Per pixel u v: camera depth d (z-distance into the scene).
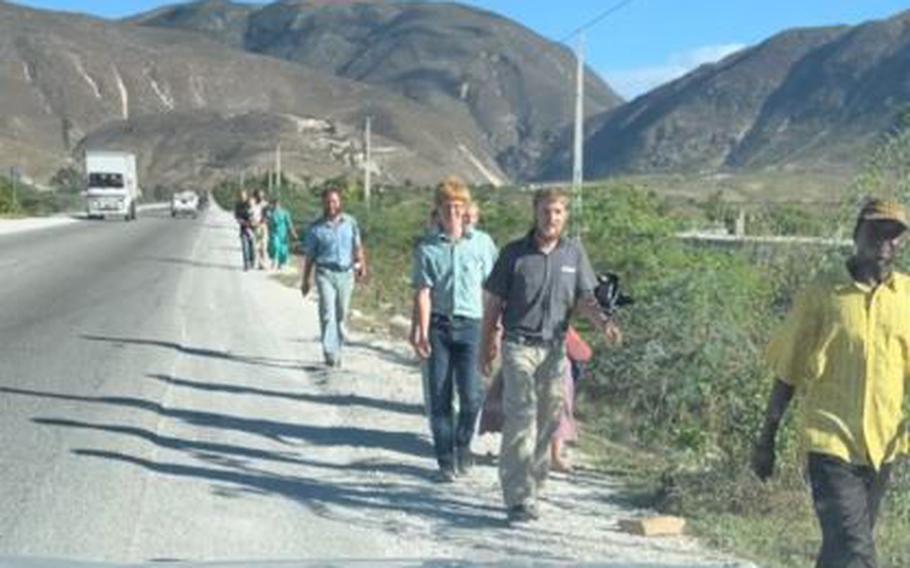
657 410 11.65
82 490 8.69
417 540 7.84
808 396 5.89
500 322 8.37
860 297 5.76
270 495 8.85
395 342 18.06
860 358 5.73
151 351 15.98
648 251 14.54
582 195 16.05
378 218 38.66
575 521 8.41
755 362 10.19
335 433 11.13
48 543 7.41
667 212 17.31
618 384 12.76
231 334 18.33
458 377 9.43
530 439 8.19
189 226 69.19
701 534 8.18
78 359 14.93
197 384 13.48
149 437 10.55
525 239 8.23
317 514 8.40
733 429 9.52
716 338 10.86
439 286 9.34
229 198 126.69
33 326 18.06
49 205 93.62
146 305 22.34
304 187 114.00
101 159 78.00
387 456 10.24
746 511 8.70
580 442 11.08
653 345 11.98
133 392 12.72
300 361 15.66
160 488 8.88
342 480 9.40
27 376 13.44
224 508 8.44
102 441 10.29
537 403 8.23
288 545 7.64
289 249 36.56
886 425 5.77
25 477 8.96
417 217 39.47
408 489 9.18
